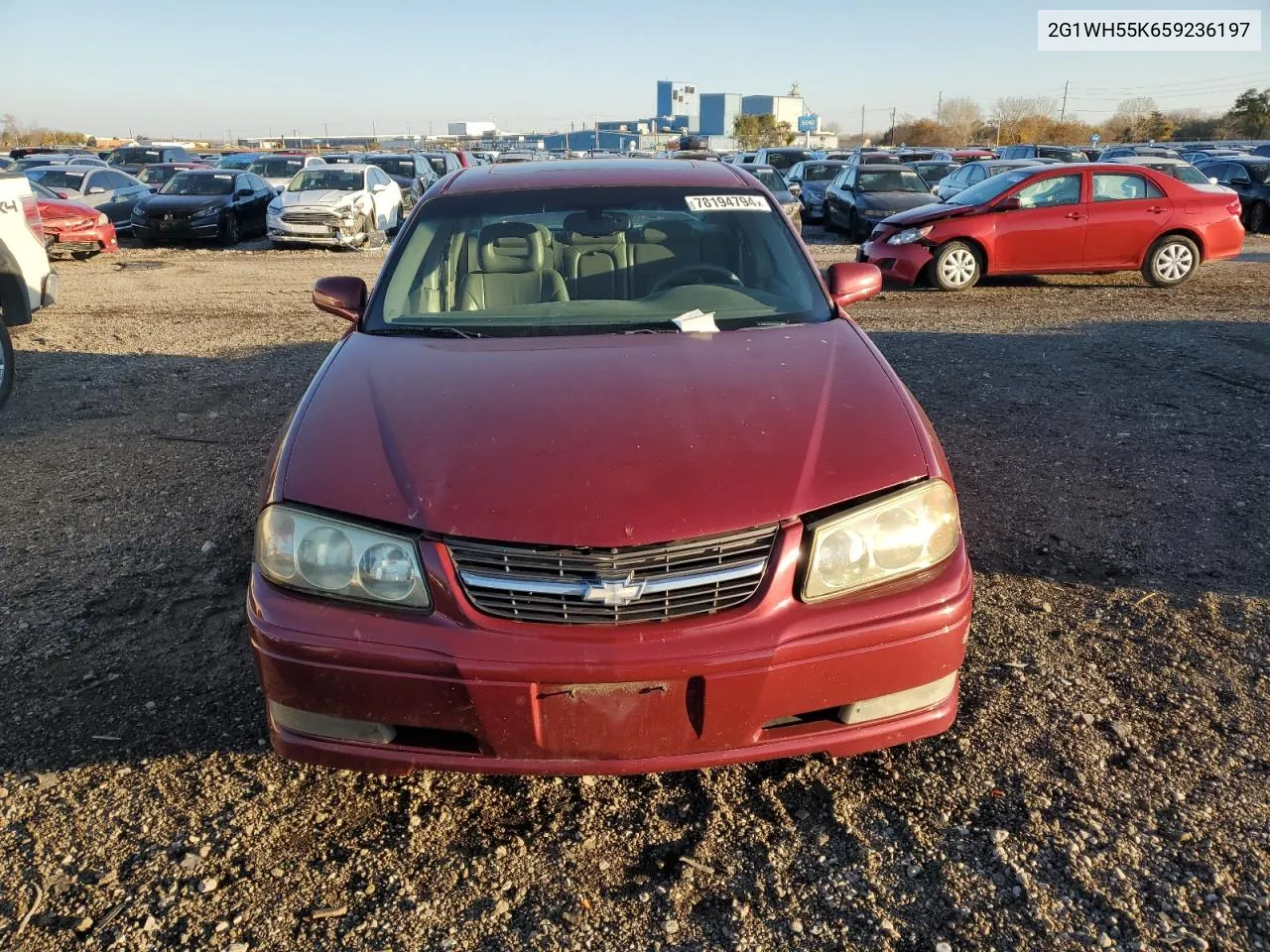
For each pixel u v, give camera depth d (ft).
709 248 12.03
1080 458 17.10
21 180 22.48
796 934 7.16
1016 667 10.34
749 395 8.72
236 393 22.88
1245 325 29.73
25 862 7.91
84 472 17.24
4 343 21.33
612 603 7.18
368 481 7.77
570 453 7.84
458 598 7.30
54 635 11.42
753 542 7.39
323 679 7.45
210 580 12.83
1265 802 8.22
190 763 9.11
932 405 20.76
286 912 7.43
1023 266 38.65
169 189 63.93
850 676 7.51
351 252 58.75
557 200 12.53
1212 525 13.99
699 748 7.50
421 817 8.46
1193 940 6.91
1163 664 10.34
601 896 7.59
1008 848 7.86
